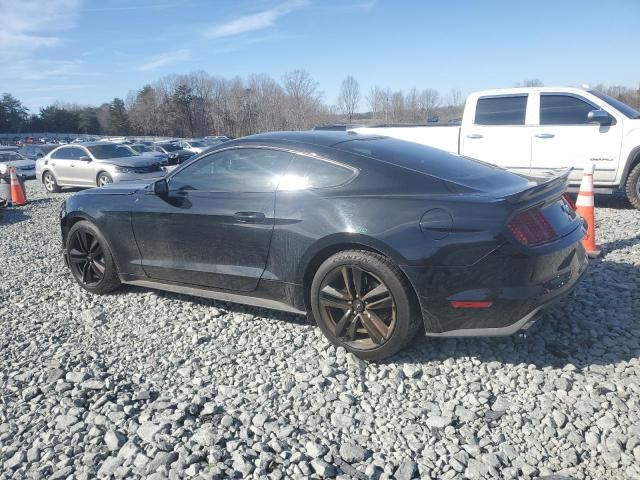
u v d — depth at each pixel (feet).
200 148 111.24
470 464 8.32
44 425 9.85
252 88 312.50
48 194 50.52
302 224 12.09
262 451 8.68
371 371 11.35
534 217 10.86
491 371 11.08
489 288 10.46
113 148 51.67
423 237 10.72
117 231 15.69
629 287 15.02
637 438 8.66
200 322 14.33
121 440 9.20
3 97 346.54
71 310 15.78
